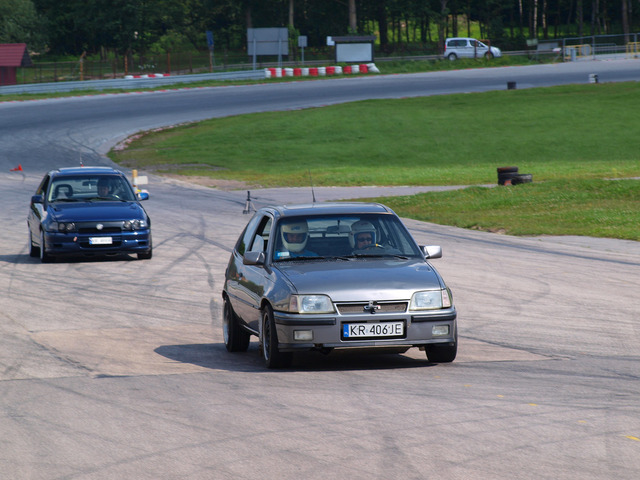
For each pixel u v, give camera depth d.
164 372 22.98
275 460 14.71
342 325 21.69
